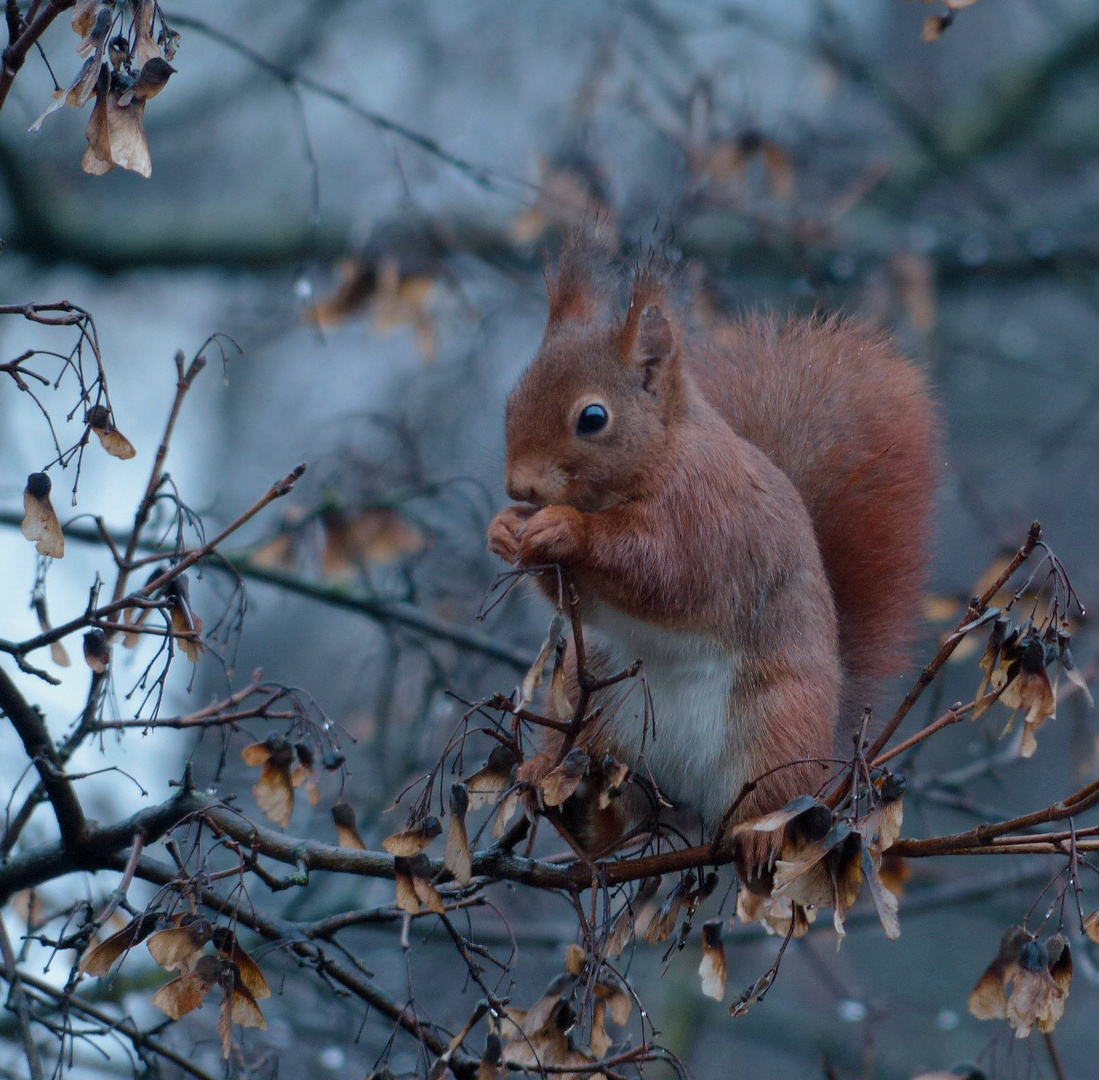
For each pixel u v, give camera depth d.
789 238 12.59
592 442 6.92
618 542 6.76
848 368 8.30
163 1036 8.18
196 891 5.88
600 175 11.36
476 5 19.69
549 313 7.57
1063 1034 16.06
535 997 12.58
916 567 8.07
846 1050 14.21
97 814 10.99
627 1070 6.59
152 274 17.58
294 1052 10.40
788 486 7.54
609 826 7.32
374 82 20.28
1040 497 17.86
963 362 18.86
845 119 18.56
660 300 7.20
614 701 7.20
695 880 6.62
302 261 10.69
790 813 5.64
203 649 6.31
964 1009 16.64
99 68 5.29
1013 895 11.13
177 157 20.59
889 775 5.68
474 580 11.73
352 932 11.79
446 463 12.97
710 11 16.75
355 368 19.33
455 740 6.11
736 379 8.36
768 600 7.02
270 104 19.72
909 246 15.27
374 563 11.14
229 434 18.86
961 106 20.12
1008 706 5.61
